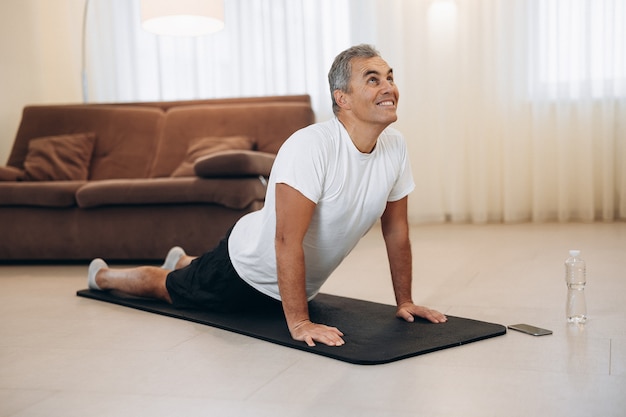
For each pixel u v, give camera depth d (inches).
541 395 71.1
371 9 222.1
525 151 216.4
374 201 95.3
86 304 123.2
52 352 94.6
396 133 98.1
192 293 110.3
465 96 217.9
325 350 86.7
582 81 209.0
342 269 148.1
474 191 217.8
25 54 225.8
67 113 201.3
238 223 106.4
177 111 197.3
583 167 210.5
